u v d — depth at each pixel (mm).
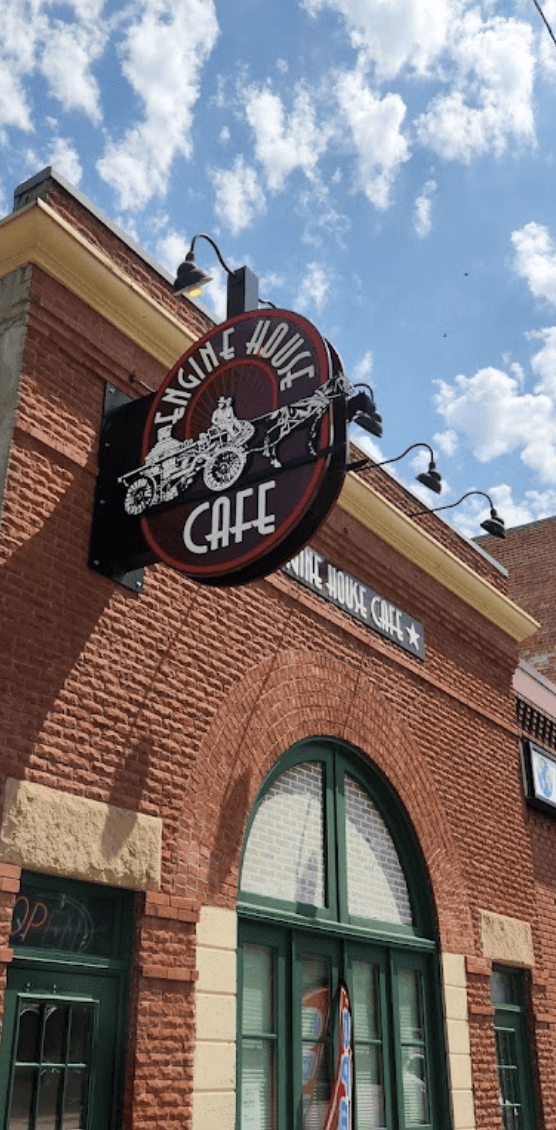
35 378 7211
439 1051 9906
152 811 7285
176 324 8297
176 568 6781
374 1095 9023
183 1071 6898
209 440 7004
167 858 7305
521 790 12750
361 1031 9133
